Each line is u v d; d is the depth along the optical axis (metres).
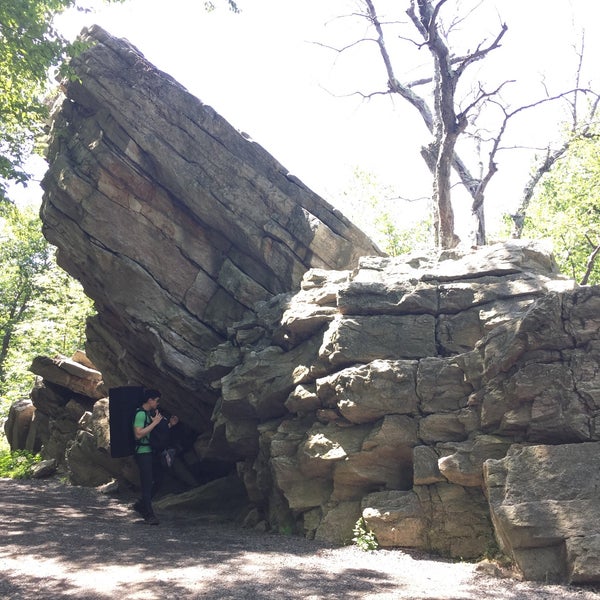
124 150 11.88
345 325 8.74
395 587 5.69
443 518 7.40
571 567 5.86
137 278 11.85
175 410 12.84
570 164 23.59
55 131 12.91
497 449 7.29
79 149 12.18
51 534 7.96
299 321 9.51
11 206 17.20
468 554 7.16
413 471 7.73
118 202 11.89
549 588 5.74
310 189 12.15
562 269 25.19
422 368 8.10
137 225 11.95
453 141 15.91
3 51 12.57
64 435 16.91
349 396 8.26
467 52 15.34
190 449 13.11
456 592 5.57
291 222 11.88
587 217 23.00
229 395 9.94
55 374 17.03
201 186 11.84
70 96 12.44
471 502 7.35
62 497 12.68
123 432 10.48
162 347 11.52
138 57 12.20
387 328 8.67
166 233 12.09
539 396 7.05
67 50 11.62
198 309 12.05
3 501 11.35
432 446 7.77
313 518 8.48
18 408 19.80
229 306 11.98
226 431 10.27
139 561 6.52
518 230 20.44
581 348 7.09
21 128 14.75
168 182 11.98
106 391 16.58
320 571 6.27
